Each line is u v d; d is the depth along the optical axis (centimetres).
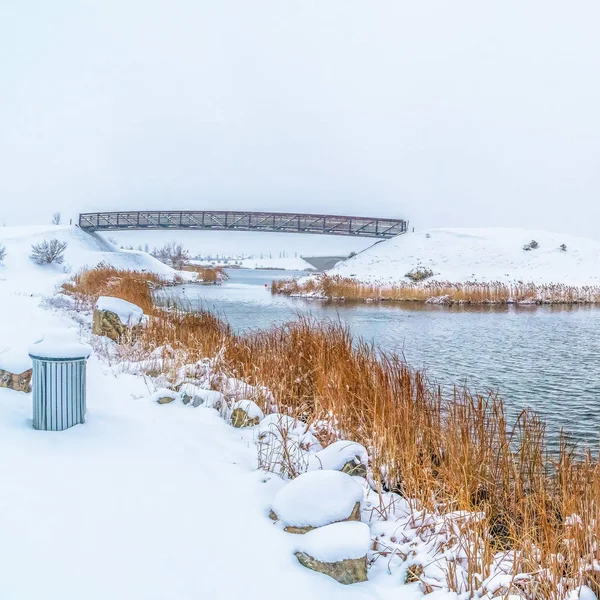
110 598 221
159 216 5025
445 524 321
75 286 2064
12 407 444
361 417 521
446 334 1491
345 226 4997
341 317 1900
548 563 284
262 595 238
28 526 265
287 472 393
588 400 797
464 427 448
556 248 3984
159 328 892
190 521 294
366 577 272
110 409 499
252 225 4966
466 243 4188
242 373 682
